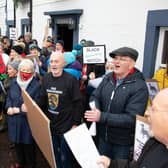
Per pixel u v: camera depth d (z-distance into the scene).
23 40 9.56
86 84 4.84
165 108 1.34
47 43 7.55
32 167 3.84
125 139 2.72
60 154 3.33
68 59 4.40
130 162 1.89
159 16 5.32
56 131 3.31
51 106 3.31
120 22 6.64
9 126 3.66
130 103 2.59
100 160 1.93
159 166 1.44
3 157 4.38
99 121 2.60
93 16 7.85
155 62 5.66
